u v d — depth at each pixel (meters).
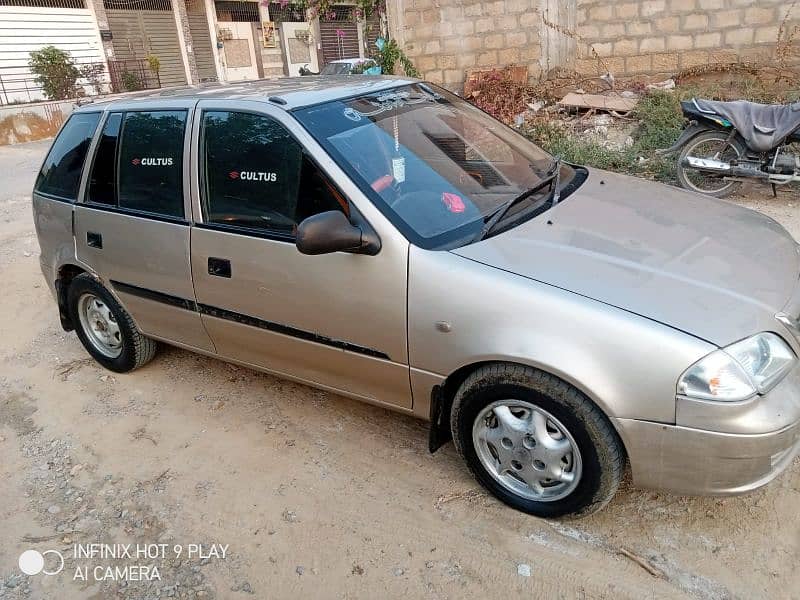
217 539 2.92
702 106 6.67
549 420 2.61
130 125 3.78
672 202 3.30
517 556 2.67
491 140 3.63
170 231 3.53
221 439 3.61
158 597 2.66
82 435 3.78
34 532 3.06
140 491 3.27
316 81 3.81
